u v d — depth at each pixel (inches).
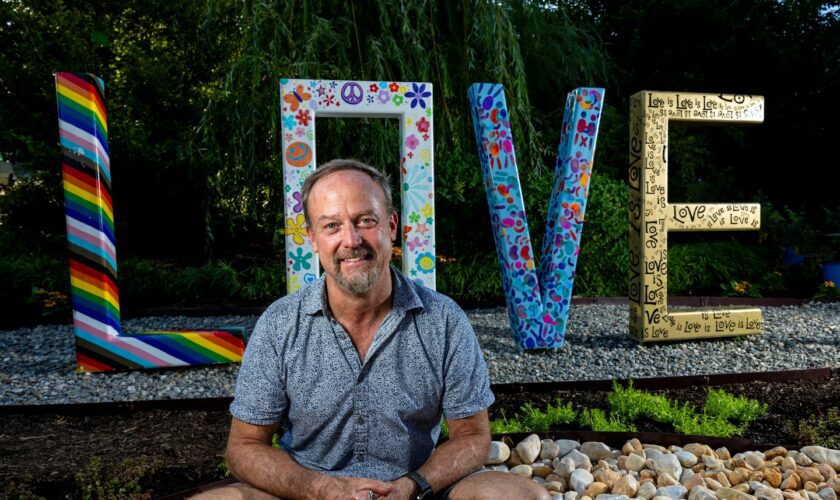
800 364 193.6
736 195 427.5
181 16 370.3
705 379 165.6
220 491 71.1
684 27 493.4
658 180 215.2
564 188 210.5
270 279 317.7
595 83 464.4
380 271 72.1
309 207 74.0
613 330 243.0
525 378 180.4
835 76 457.4
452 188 322.3
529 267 209.2
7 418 143.7
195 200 363.9
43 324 263.4
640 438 121.1
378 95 191.5
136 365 184.9
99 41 329.7
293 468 71.1
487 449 76.6
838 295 314.3
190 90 366.9
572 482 104.5
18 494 101.0
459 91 334.0
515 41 313.9
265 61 290.7
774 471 106.3
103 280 182.9
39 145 327.9
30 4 339.6
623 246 319.3
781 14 490.6
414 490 70.0
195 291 307.4
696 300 311.4
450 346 76.8
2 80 334.0
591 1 565.0
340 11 310.3
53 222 354.3
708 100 218.8
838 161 469.1
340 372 74.0
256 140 325.7
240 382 76.4
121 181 348.2
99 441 129.0
